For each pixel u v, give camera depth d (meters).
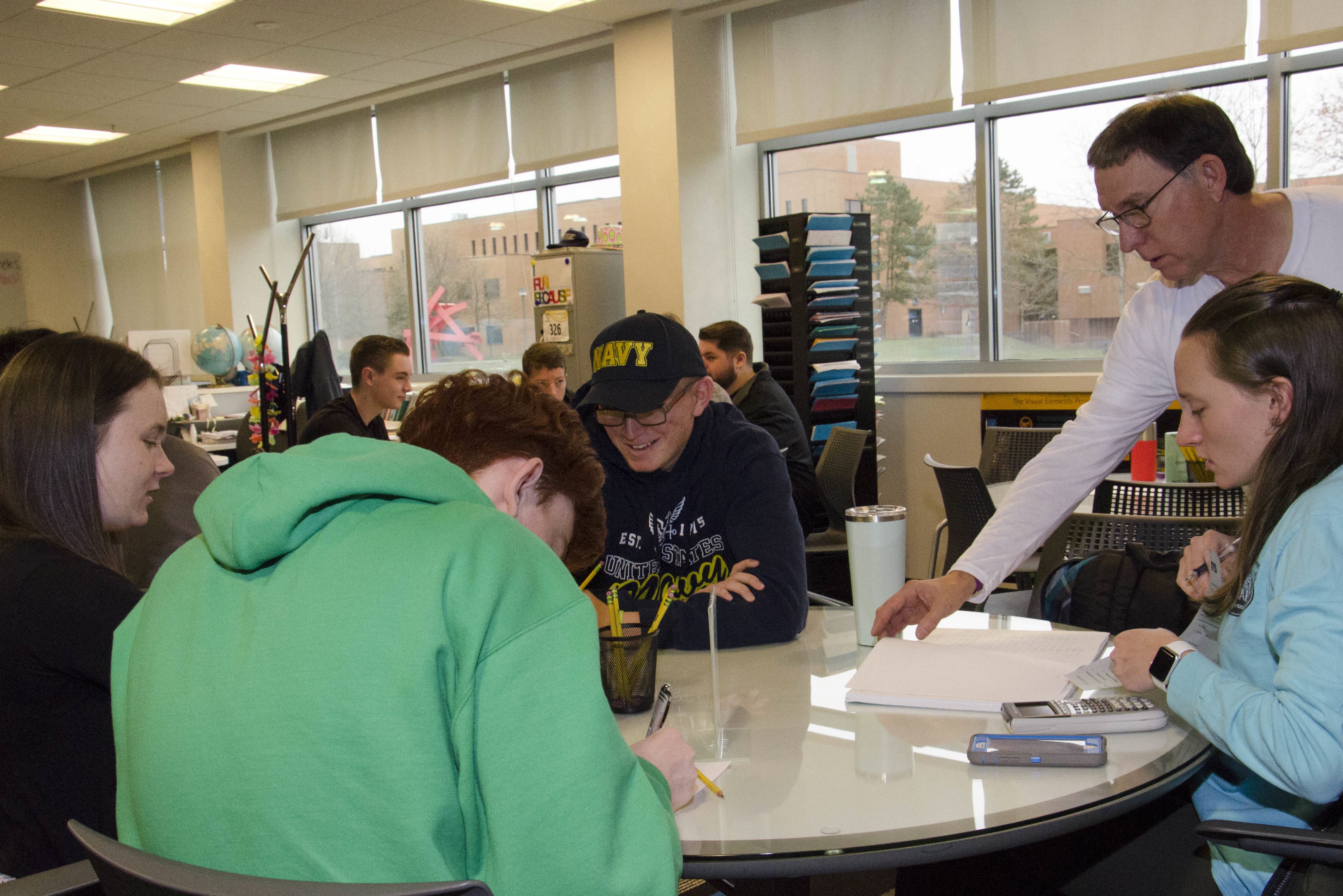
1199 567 1.35
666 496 1.90
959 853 0.92
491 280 6.98
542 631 0.71
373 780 0.67
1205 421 1.22
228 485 0.76
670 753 0.99
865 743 1.14
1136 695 1.24
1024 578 3.12
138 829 0.81
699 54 5.15
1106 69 4.22
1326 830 1.14
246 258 7.79
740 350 4.17
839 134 5.27
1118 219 1.54
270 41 5.32
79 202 9.44
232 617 0.74
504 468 0.94
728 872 0.91
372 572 0.71
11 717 1.14
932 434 4.99
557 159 6.06
